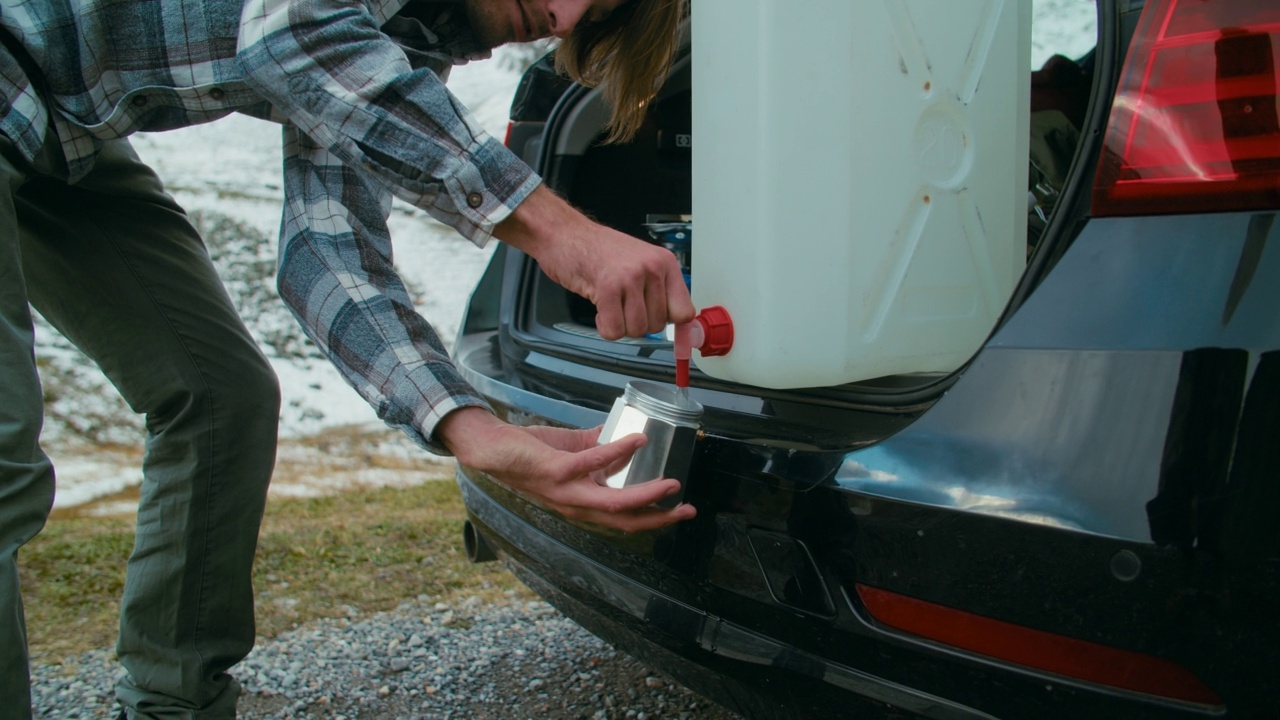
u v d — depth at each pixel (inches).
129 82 42.8
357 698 70.9
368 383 42.9
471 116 40.9
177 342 53.5
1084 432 31.3
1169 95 31.6
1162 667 30.2
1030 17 48.1
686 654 45.4
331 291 44.3
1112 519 30.3
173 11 41.6
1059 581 31.4
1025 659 32.6
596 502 38.1
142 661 55.0
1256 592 28.8
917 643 35.2
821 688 39.0
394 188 41.2
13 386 38.4
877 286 42.8
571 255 39.9
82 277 52.1
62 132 43.4
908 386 43.6
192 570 54.4
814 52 39.9
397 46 41.7
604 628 52.6
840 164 41.0
